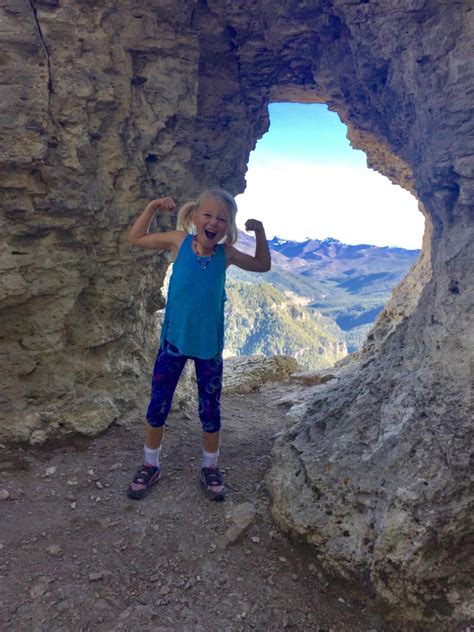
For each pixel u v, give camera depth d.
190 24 2.45
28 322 2.32
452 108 1.84
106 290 2.54
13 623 1.40
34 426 2.30
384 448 1.71
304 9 2.36
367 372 2.15
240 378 3.95
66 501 1.94
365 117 2.74
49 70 2.13
